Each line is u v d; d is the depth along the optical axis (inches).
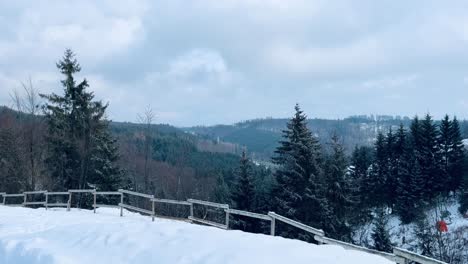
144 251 386.3
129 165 2330.2
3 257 421.7
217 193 2426.2
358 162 2655.0
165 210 2006.6
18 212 836.6
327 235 1525.6
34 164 1775.3
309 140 1583.4
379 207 2426.2
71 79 1712.6
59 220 673.6
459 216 2255.2
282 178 1596.9
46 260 385.7
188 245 391.9
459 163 2471.7
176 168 2955.2
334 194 1660.9
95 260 382.9
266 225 1584.6
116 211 954.7
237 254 351.9
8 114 1845.5
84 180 1717.5
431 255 1846.7
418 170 2390.5
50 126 1697.8
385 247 1785.2
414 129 2598.4
